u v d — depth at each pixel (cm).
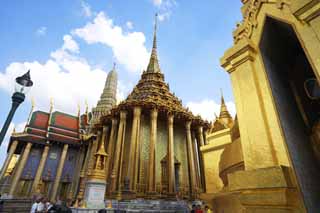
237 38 486
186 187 3259
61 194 4438
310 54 255
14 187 3912
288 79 416
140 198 2577
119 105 3572
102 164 2258
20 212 2636
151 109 3528
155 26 6316
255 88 355
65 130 5206
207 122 4109
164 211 2280
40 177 4219
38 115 5150
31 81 934
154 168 2966
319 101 349
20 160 4256
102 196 2020
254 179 281
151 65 5125
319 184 297
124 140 3484
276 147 297
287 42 407
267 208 269
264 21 359
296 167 270
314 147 342
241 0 520
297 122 351
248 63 385
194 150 3825
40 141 4638
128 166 2933
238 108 379
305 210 239
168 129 3459
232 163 430
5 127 823
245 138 345
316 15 256
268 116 326
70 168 4822
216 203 498
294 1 280
